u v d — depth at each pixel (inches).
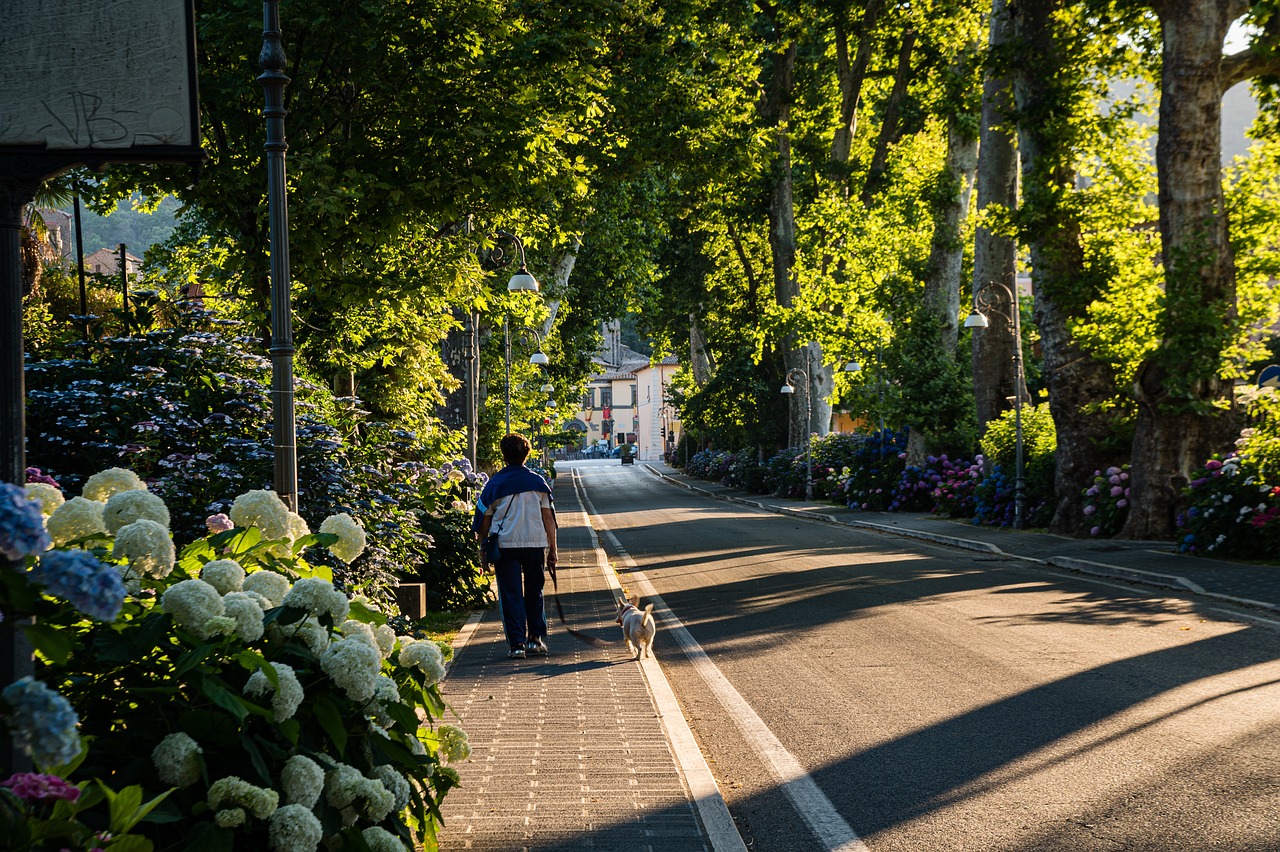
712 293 2358.5
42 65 138.8
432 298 600.1
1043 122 893.8
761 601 592.7
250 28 472.1
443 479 580.1
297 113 512.7
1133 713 305.9
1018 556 818.2
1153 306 796.6
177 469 346.0
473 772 244.1
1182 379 780.6
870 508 1555.1
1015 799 231.1
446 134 509.4
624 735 278.1
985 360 1242.0
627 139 979.9
